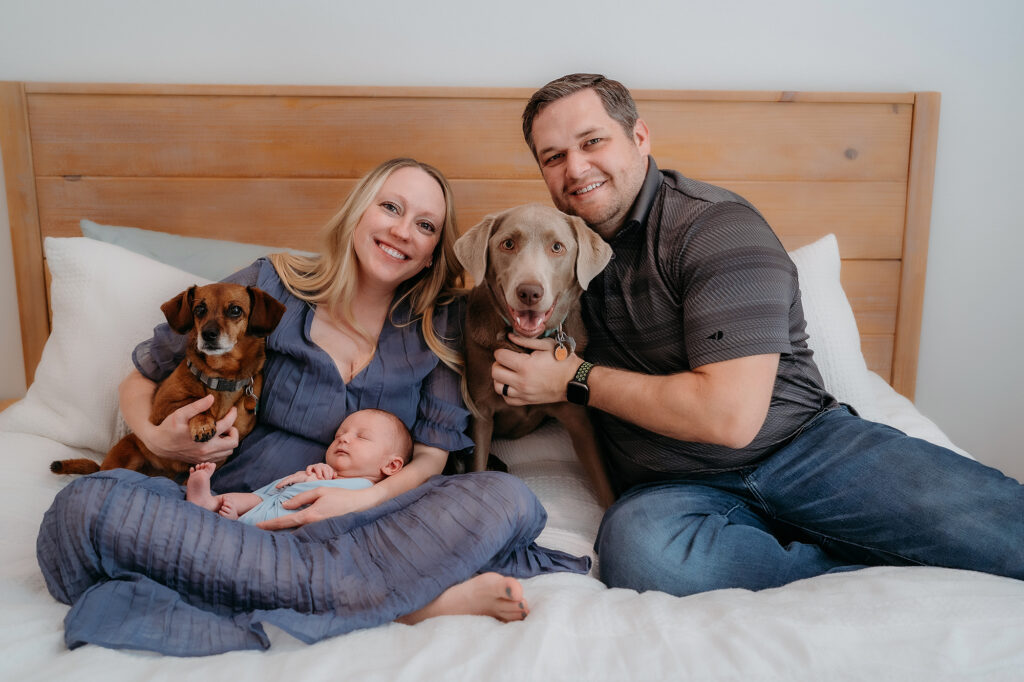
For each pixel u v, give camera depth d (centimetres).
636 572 137
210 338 145
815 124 239
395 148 234
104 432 177
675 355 159
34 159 225
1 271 235
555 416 182
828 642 101
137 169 228
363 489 143
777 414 155
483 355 173
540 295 149
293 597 115
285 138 230
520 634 105
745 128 238
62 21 225
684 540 140
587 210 167
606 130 160
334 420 158
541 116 165
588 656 101
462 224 241
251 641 107
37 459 167
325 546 123
